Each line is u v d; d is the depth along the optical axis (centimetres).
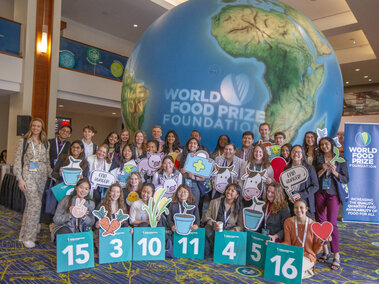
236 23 521
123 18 1250
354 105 1780
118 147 506
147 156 455
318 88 536
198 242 363
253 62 499
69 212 357
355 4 928
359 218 611
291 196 364
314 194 388
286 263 308
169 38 552
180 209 375
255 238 350
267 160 396
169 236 371
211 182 443
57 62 949
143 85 558
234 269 335
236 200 374
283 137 462
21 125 855
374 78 1723
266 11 546
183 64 518
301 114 513
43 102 918
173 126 516
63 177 384
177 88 515
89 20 1280
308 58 529
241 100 493
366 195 609
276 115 499
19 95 906
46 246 391
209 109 496
